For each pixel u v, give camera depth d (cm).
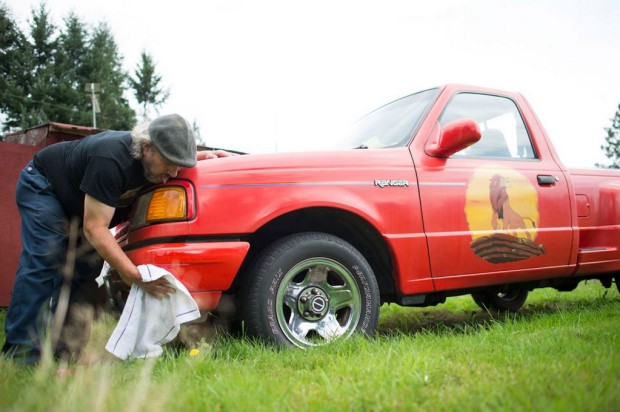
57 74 4397
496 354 229
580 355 216
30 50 4350
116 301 310
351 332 298
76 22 4675
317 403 168
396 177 324
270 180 291
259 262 290
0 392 184
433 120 361
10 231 466
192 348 269
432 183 336
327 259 303
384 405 163
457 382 189
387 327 429
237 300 305
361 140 392
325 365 226
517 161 385
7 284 462
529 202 374
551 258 382
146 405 169
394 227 319
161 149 256
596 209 434
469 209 346
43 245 268
